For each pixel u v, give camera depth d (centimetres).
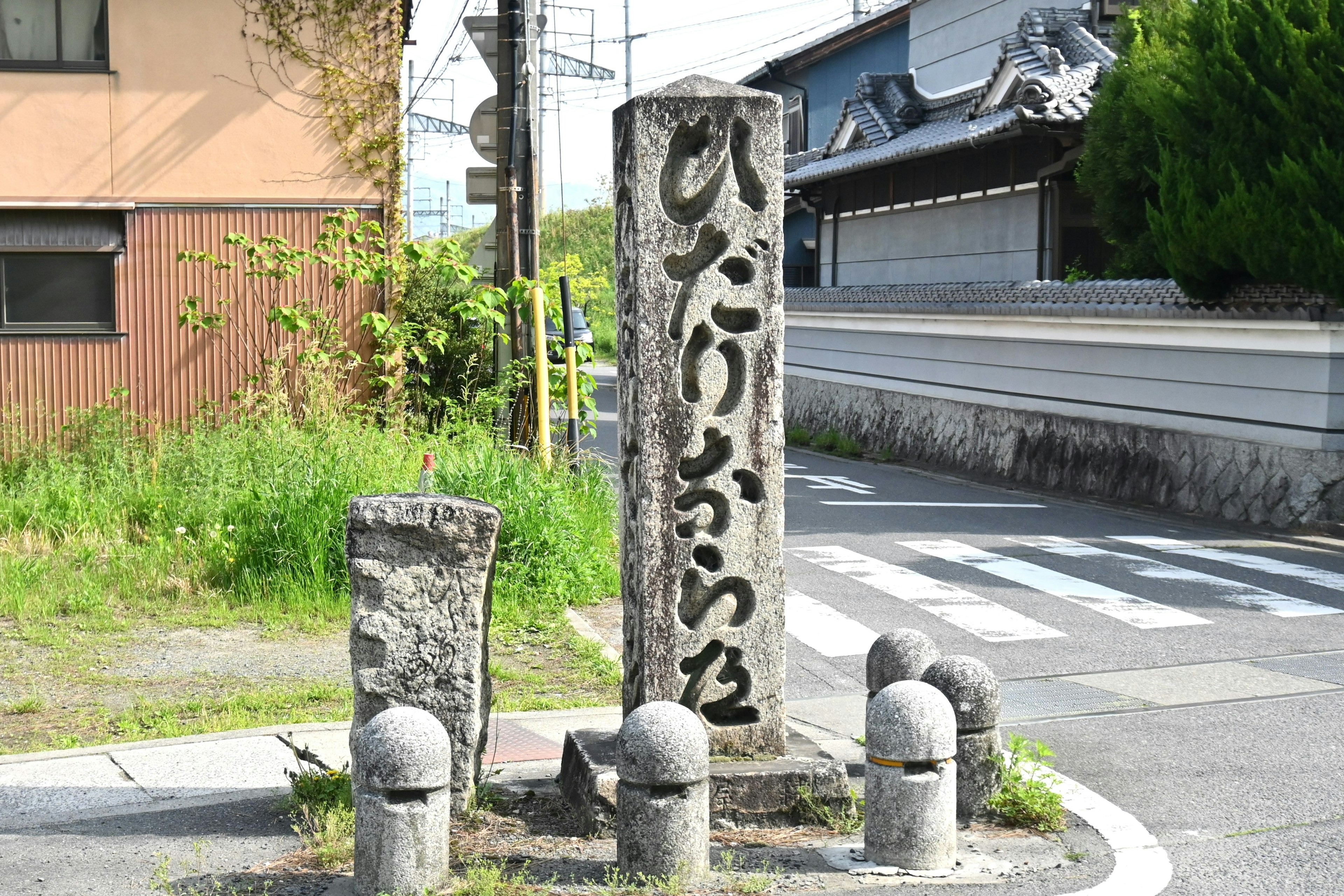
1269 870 507
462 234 6438
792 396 2980
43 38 1525
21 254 1528
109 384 1549
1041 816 560
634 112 564
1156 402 1748
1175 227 1564
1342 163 1380
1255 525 1529
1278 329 1500
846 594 1102
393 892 466
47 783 608
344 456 1167
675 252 566
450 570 553
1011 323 2067
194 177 1559
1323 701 768
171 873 498
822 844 531
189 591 1023
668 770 473
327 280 1583
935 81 2928
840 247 3047
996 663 872
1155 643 922
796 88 4003
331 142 1588
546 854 519
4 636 916
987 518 1605
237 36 1559
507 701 770
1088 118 1991
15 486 1382
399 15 1595
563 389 1469
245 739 676
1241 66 1467
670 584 571
